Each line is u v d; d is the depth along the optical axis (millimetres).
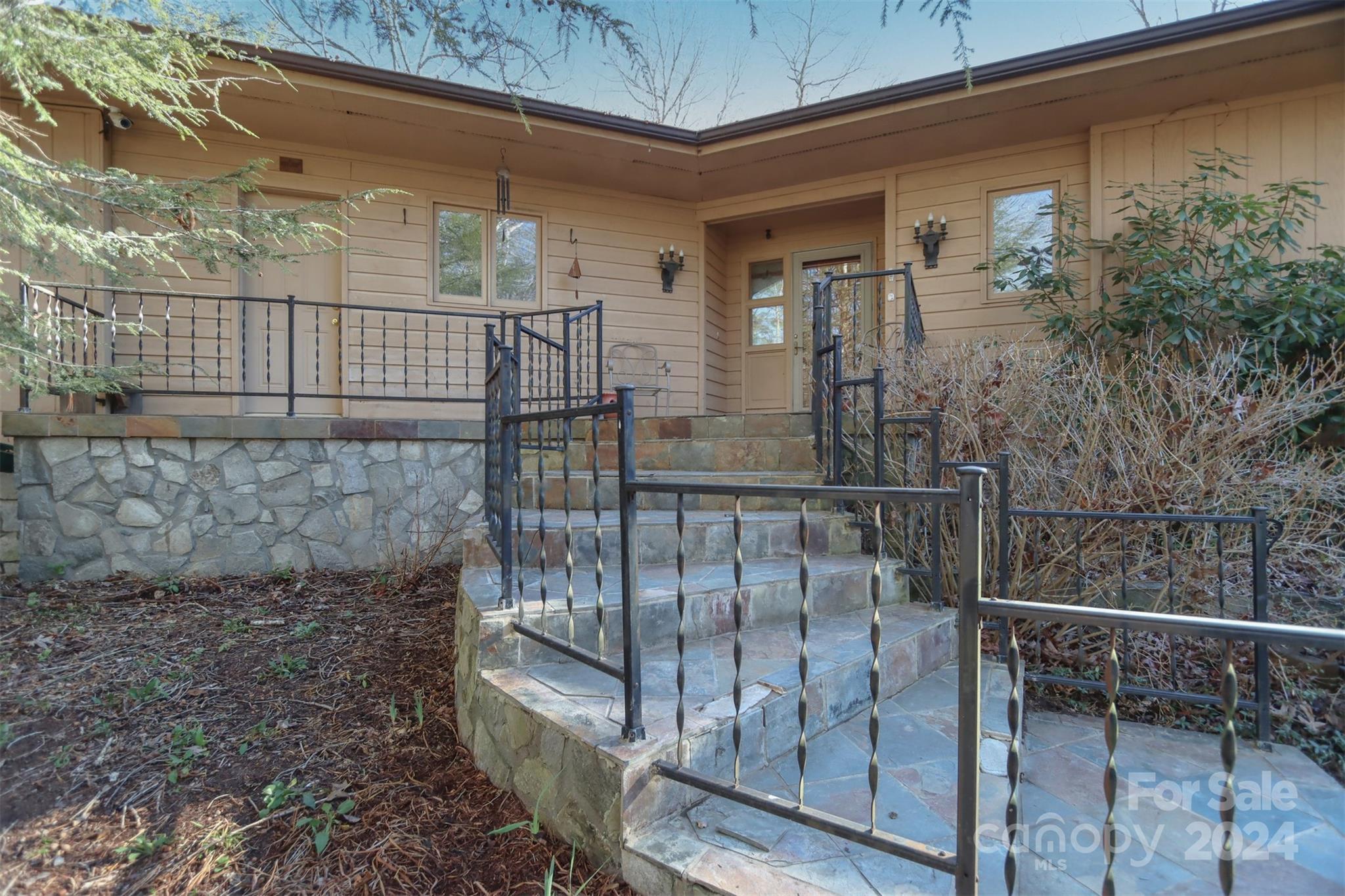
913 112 5066
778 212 6684
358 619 3139
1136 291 4480
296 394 3971
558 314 6359
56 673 2410
